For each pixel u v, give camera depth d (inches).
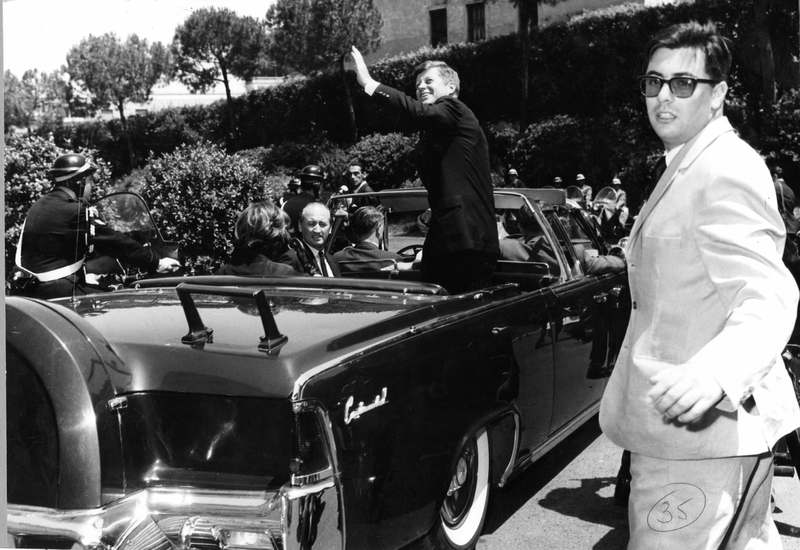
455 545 117.7
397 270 174.6
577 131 700.7
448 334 114.9
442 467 108.5
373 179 780.0
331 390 90.9
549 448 152.8
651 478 77.9
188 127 879.7
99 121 807.1
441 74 143.5
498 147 752.3
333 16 796.0
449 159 140.6
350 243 194.7
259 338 97.2
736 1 640.4
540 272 163.6
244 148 911.0
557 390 151.0
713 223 73.1
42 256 172.7
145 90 825.5
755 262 71.4
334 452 89.9
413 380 104.7
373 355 98.7
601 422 83.4
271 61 856.3
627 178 662.5
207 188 331.6
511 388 129.0
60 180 176.2
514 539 140.3
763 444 75.2
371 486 95.1
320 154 802.2
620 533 142.7
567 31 752.3
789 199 217.8
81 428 87.0
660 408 70.1
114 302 123.0
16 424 90.5
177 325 104.8
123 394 91.0
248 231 151.9
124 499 88.9
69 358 88.7
